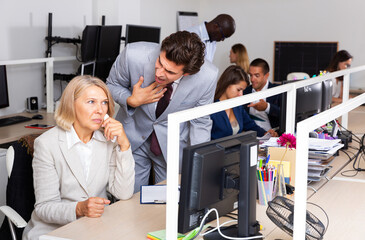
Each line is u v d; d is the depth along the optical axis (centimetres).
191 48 214
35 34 448
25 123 387
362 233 187
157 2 631
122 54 264
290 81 320
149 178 307
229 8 729
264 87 402
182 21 679
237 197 186
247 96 191
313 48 695
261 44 720
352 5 671
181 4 688
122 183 220
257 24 717
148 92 251
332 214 206
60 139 209
